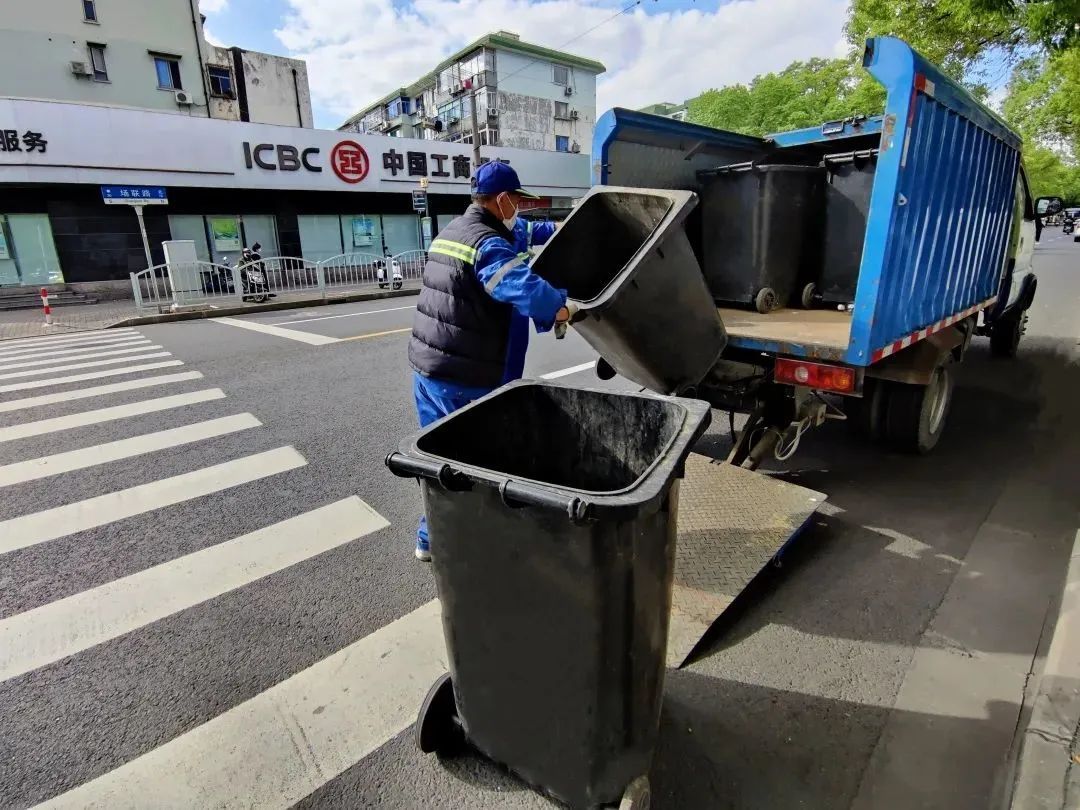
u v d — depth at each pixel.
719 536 3.15
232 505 4.05
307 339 9.95
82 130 16.89
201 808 1.95
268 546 3.53
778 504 3.41
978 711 2.25
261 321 12.61
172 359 8.65
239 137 19.55
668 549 1.67
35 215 17.38
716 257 4.75
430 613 2.91
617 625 1.53
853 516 3.72
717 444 4.95
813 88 30.72
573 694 1.63
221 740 2.21
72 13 22.72
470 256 2.64
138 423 5.74
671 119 4.22
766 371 3.85
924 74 3.03
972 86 13.33
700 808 1.90
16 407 6.33
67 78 23.02
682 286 3.15
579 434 2.11
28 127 16.12
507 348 2.92
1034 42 9.13
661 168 4.40
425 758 2.12
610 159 3.97
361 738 2.21
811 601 2.92
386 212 24.14
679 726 2.22
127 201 14.05
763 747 2.12
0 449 5.15
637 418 1.97
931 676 2.43
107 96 23.91
